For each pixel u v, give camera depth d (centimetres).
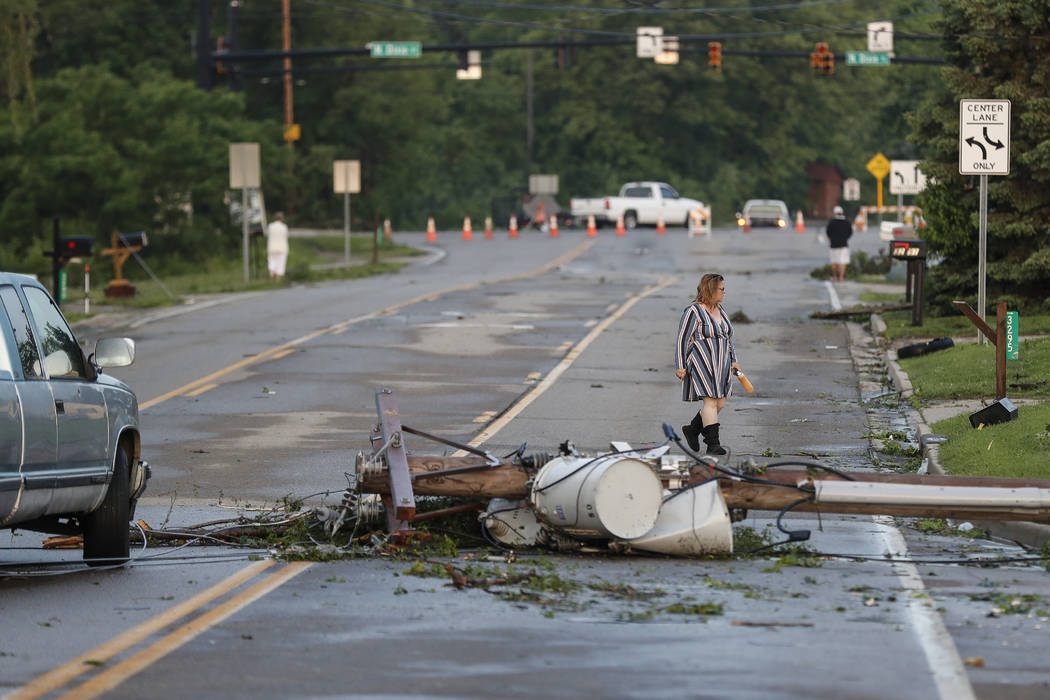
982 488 2844
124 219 15262
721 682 1877
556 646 2075
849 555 2839
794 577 2617
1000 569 2716
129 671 1939
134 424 2923
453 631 2169
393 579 2583
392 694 1825
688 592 2467
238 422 4800
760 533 3081
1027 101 6606
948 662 1988
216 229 16075
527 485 2839
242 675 1917
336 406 5112
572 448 2902
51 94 15625
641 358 6362
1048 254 6644
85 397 2695
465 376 5838
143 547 2988
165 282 11862
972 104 5091
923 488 2848
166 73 17275
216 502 3512
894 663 1981
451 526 2997
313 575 2627
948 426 4259
